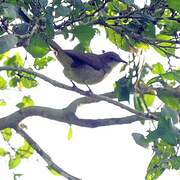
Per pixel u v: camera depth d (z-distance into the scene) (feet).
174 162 38.75
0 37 29.50
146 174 40.37
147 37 38.11
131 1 34.78
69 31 35.35
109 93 44.62
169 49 40.83
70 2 34.55
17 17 32.45
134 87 36.83
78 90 37.96
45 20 32.45
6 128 47.60
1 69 36.32
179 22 37.76
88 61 46.73
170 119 33.76
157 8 37.42
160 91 37.32
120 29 38.81
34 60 45.57
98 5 37.09
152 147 39.55
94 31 34.65
